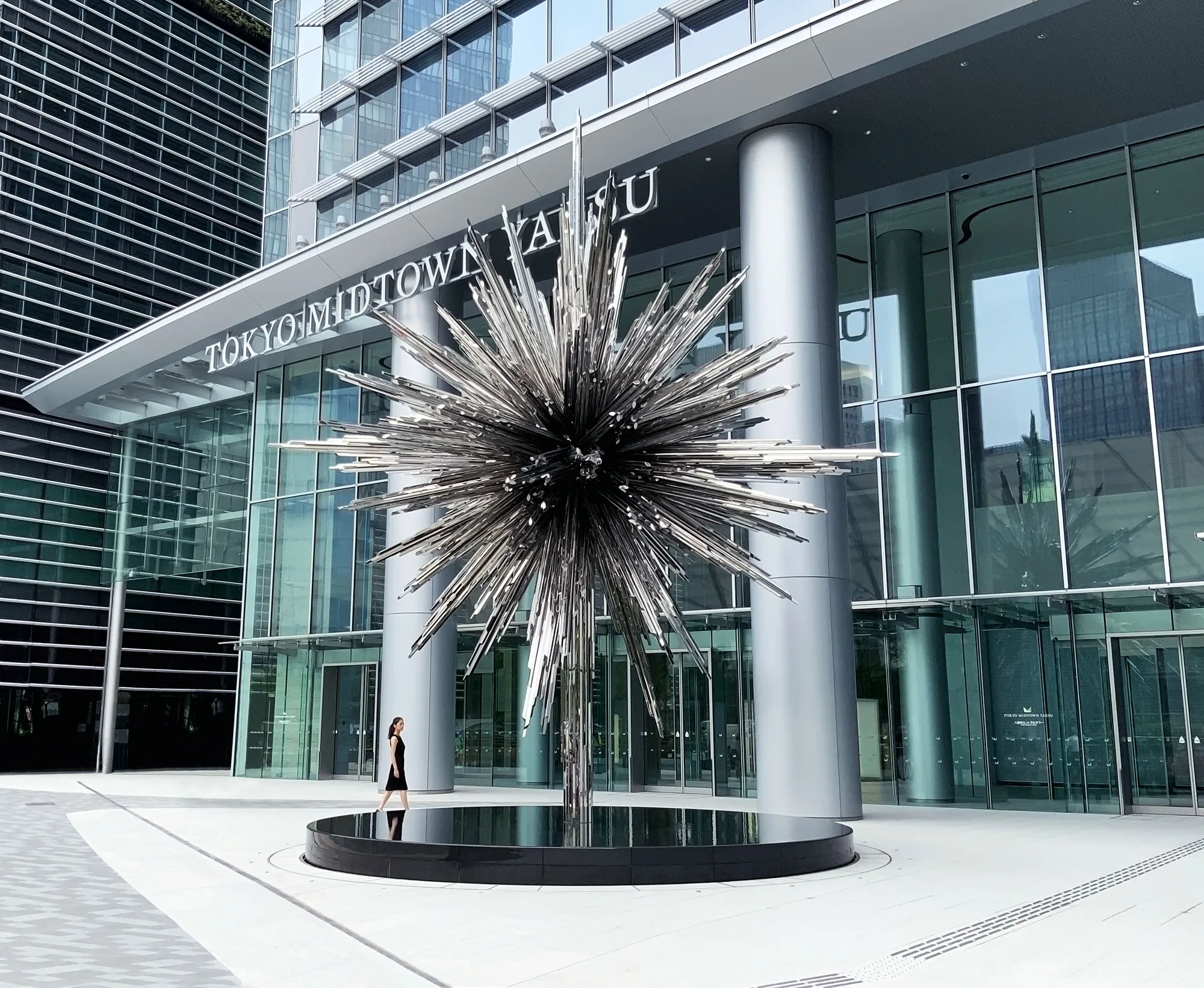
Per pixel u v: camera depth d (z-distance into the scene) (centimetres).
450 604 945
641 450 923
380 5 2142
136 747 3294
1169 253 1545
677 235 1850
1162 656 1560
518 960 582
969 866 949
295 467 2491
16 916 715
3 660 2989
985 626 1672
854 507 1731
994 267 1681
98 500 3262
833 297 1454
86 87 3347
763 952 598
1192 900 771
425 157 1973
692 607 1858
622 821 1034
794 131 1465
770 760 1366
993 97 1426
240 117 3794
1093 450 1561
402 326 937
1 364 3061
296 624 2409
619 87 1650
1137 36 1291
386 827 973
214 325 2291
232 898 787
